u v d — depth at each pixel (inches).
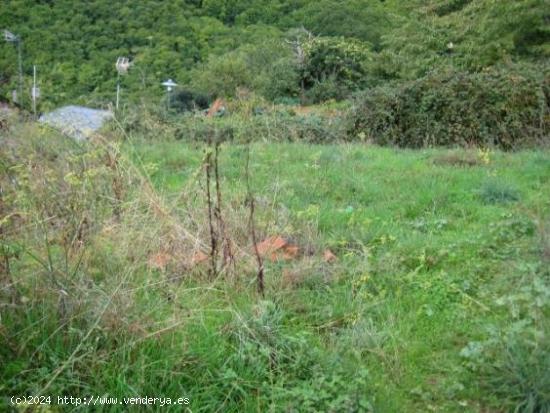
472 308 152.6
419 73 709.9
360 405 112.3
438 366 130.6
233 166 294.7
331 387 115.8
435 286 162.4
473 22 697.6
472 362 127.9
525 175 285.3
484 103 428.8
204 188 184.4
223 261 154.1
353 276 162.4
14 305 118.6
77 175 156.3
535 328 128.5
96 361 112.9
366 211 224.4
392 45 826.8
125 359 115.3
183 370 116.2
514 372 118.9
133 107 484.7
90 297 123.2
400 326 141.9
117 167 169.6
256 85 869.2
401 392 122.4
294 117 497.0
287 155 319.6
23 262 127.9
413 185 264.1
